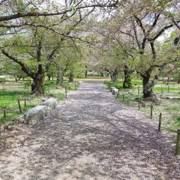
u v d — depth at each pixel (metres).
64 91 18.05
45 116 8.23
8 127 6.21
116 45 10.59
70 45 10.83
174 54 8.94
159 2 5.43
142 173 3.64
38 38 8.70
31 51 12.49
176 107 10.11
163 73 10.70
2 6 5.99
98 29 7.82
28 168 3.78
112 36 8.24
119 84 25.61
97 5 4.78
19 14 4.42
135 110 9.70
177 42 9.98
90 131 6.25
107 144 5.12
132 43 12.20
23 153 4.45
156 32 10.69
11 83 26.52
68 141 5.30
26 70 13.32
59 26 7.81
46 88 19.48
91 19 7.97
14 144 4.98
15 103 10.61
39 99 12.14
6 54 11.81
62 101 12.40
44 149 4.71
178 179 3.46
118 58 11.96
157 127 6.74
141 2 5.79
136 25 10.92
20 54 12.83
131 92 17.44
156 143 5.22
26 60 12.93
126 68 15.72
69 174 3.58
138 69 11.00
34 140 5.32
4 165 3.88
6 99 11.98
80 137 5.66
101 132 6.16
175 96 14.39
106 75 52.47
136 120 7.73
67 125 6.92
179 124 6.98
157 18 10.04
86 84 30.56
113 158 4.28
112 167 3.86
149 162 4.11
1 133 5.76
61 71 20.39
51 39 10.03
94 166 3.90
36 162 4.03
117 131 6.29
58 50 13.34
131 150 4.74
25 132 5.99
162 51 10.48
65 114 8.73
